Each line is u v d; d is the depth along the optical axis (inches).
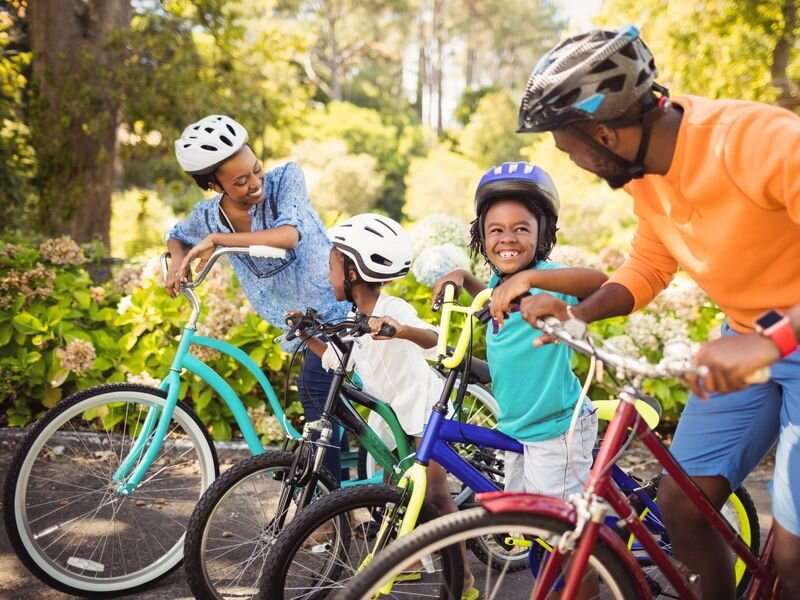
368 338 112.3
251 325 188.7
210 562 125.9
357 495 98.3
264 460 111.2
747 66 437.1
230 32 392.2
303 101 456.4
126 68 361.4
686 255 81.7
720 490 90.7
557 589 80.0
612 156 77.7
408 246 112.4
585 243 811.4
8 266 199.9
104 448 165.2
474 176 1282.0
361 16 2119.8
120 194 684.1
